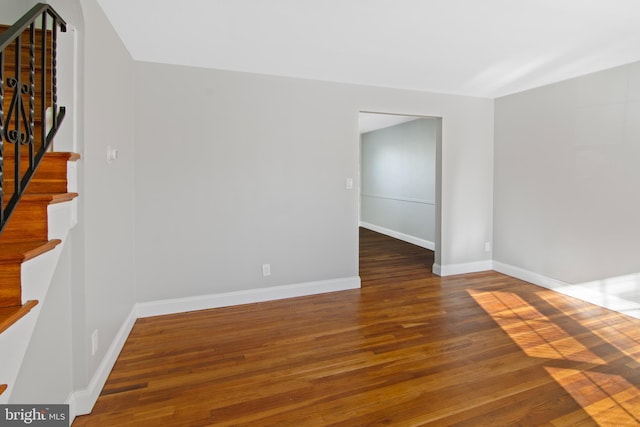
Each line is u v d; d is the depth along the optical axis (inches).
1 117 44.5
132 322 116.9
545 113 152.7
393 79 144.6
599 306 133.0
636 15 87.4
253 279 139.6
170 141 125.0
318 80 145.1
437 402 77.0
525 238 164.9
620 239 126.1
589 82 134.8
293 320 122.3
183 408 75.4
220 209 133.0
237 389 82.3
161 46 108.3
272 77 137.7
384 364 93.0
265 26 94.2
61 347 68.3
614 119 126.6
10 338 44.8
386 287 158.4
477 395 79.4
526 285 159.5
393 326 117.0
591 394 79.5
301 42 105.4
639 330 112.1
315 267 149.7
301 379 86.3
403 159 269.7
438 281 166.4
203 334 111.5
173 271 128.2
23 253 46.7
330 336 109.9
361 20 90.9
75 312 72.6
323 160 148.2
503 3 81.7
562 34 98.6
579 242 140.5
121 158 103.2
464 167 175.2
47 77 70.9
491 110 179.2
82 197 71.0
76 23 69.4
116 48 96.8
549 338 107.3
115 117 95.9
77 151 70.1
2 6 79.7
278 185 141.3
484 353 98.6
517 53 114.4
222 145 131.7
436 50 111.3
